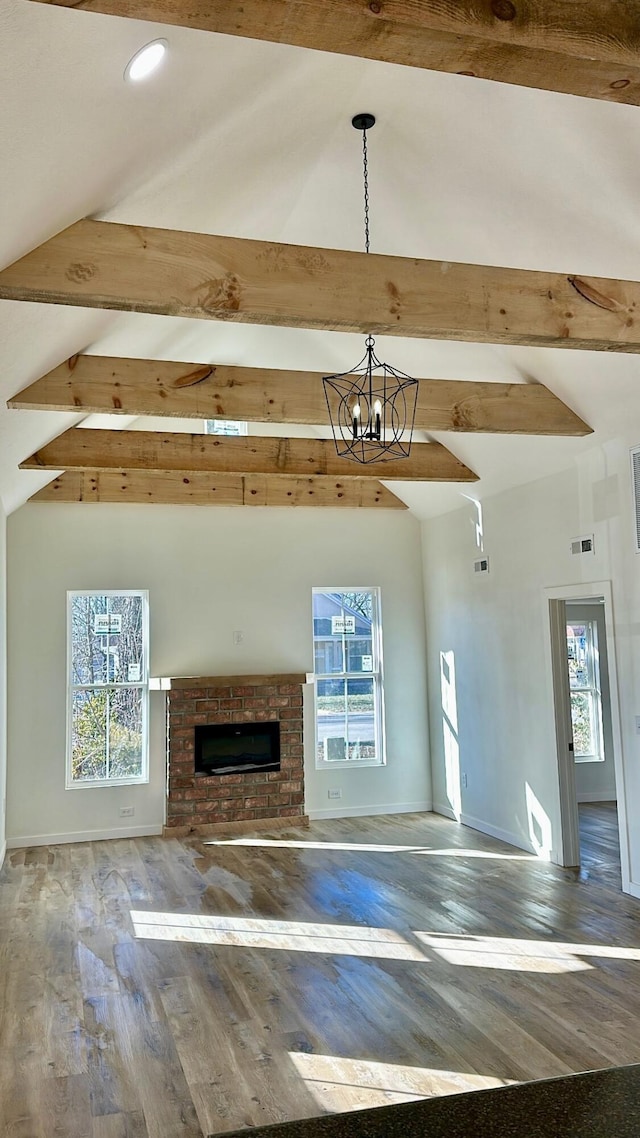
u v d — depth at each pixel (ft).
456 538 25.45
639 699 16.96
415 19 5.90
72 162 8.41
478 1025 11.23
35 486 22.31
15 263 9.84
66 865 20.39
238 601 25.62
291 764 24.95
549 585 20.38
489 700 23.39
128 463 19.88
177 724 23.86
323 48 6.26
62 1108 9.30
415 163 13.78
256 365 24.04
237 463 20.71
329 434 25.94
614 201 12.28
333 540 26.86
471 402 17.66
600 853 20.83
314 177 14.33
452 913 16.17
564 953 13.91
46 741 23.18
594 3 6.39
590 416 17.65
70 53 6.48
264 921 15.85
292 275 10.83
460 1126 3.14
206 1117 9.06
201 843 22.62
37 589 23.53
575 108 11.07
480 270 11.71
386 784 26.73
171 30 7.20
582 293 12.20
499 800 22.86
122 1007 12.02
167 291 10.31
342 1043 10.78
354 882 18.49
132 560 24.59
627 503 17.38
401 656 27.30
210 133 10.26
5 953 14.28
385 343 19.89
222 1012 11.81
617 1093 3.40
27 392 15.20
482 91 11.60
